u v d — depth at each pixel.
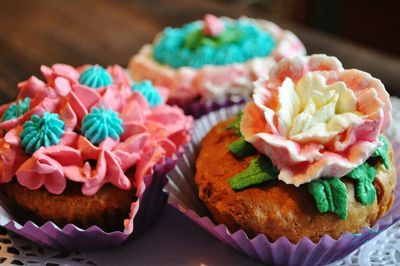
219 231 0.25
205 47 0.34
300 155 0.23
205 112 0.34
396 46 0.55
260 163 0.25
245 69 0.33
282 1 0.60
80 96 0.26
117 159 0.25
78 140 0.26
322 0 0.57
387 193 0.25
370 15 0.55
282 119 0.24
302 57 0.25
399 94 0.33
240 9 0.44
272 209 0.24
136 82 0.35
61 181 0.25
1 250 0.25
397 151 0.28
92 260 0.26
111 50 0.39
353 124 0.23
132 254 0.26
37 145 0.25
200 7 0.45
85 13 0.44
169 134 0.28
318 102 0.24
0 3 0.45
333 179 0.24
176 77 0.34
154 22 0.43
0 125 0.26
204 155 0.27
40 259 0.25
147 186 0.26
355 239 0.24
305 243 0.24
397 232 0.26
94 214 0.25
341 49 0.38
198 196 0.28
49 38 0.40
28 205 0.25
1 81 0.35
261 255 0.25
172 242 0.27
